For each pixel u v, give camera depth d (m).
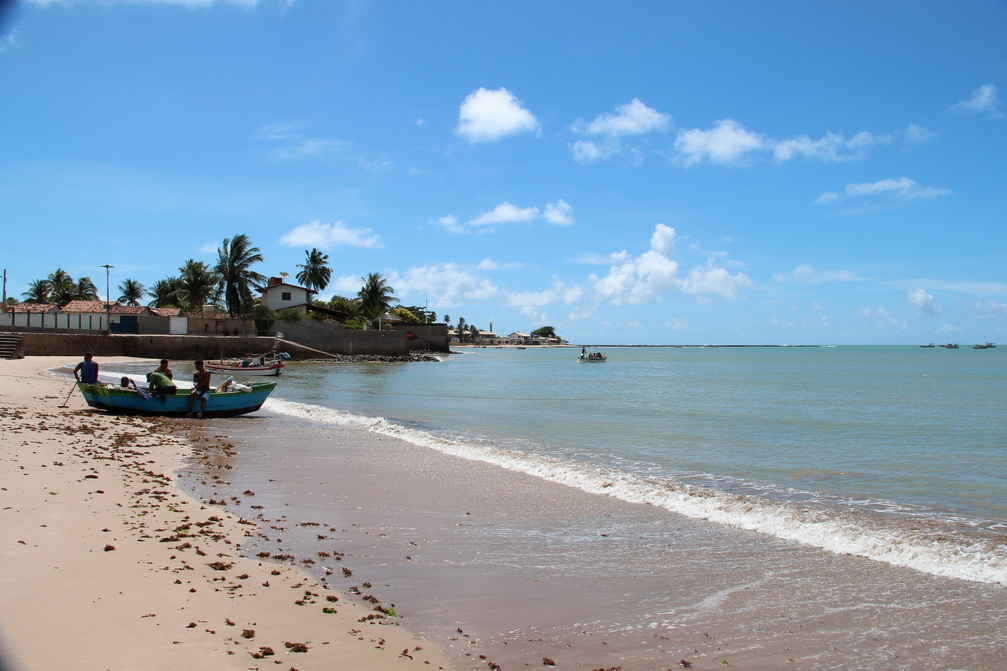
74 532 8.43
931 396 40.41
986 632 6.51
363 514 10.74
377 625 6.36
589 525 10.41
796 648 6.16
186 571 7.36
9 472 11.59
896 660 5.94
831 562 8.66
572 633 6.39
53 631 5.58
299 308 88.00
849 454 18.11
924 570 8.32
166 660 5.20
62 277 101.94
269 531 9.43
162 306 97.38
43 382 32.59
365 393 38.28
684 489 12.86
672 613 6.94
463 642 6.09
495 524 10.37
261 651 5.52
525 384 50.00
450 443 18.56
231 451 16.55
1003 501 12.41
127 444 16.38
